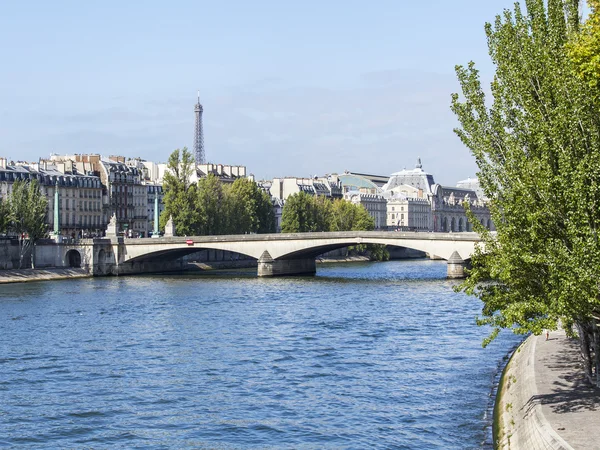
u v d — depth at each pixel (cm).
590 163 4734
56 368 8625
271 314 12812
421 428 6150
